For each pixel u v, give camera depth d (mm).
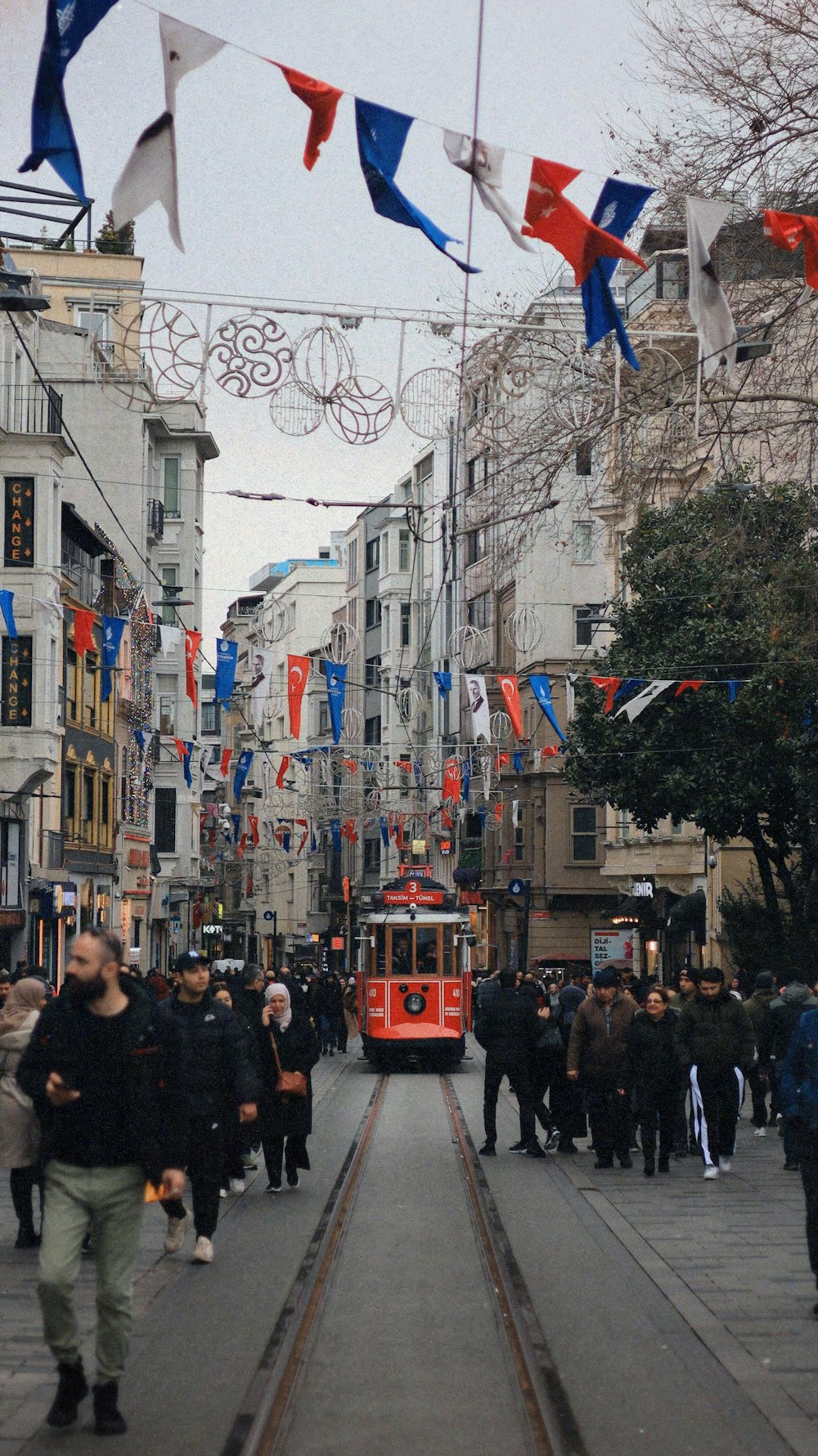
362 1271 10750
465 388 15445
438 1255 11375
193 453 61219
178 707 60969
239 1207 13789
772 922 30219
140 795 51188
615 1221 12734
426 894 35312
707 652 27984
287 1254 11312
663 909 47188
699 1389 7578
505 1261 11047
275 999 14516
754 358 15930
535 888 59969
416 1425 6996
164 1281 10258
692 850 43281
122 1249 7004
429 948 34781
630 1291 9938
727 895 31859
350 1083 30453
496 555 19594
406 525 81250
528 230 9305
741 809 28719
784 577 23203
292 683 24609
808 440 19562
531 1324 9000
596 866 59438
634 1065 16250
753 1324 8914
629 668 28969
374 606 85188
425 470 76875
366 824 55531
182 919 64562
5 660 35000
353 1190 14867
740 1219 12828
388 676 81125
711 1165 15531
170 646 23938
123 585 46656
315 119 8219
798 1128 9523
